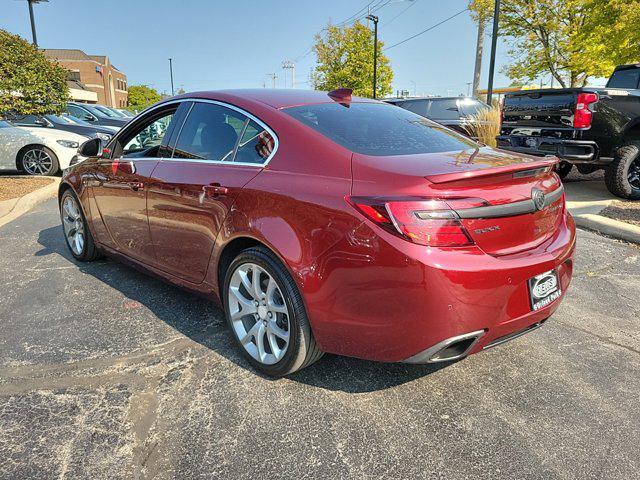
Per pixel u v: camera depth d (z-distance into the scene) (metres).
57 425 2.29
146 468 2.02
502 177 2.23
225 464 2.04
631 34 13.61
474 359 2.87
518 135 6.93
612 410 2.39
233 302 2.79
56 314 3.47
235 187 2.66
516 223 2.27
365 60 31.61
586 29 15.76
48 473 1.99
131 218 3.58
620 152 6.35
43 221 6.38
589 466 2.02
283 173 2.50
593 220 5.54
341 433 2.23
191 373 2.71
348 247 2.15
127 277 4.20
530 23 16.77
